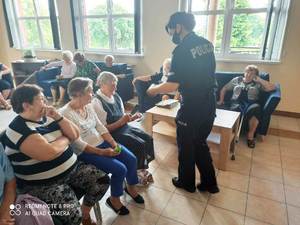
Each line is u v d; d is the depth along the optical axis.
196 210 1.71
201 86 1.55
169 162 2.36
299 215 1.67
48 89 4.47
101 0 4.77
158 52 4.41
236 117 2.30
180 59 1.49
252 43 3.79
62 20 5.16
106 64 4.26
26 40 6.10
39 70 4.66
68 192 1.23
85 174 1.38
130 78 4.27
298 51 3.44
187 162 1.80
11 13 5.84
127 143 1.80
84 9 5.01
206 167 1.82
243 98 2.97
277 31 3.53
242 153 2.54
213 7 3.84
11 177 1.12
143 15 4.31
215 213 1.68
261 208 1.73
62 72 4.41
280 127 3.28
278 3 3.40
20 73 5.06
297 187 1.98
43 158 1.14
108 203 1.67
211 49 1.57
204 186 1.90
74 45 5.21
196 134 1.69
